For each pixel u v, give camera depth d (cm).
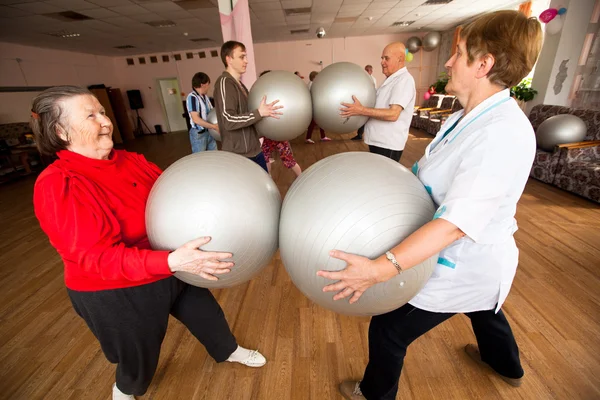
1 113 646
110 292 87
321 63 1011
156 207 77
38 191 75
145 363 104
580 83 429
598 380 124
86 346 158
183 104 998
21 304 193
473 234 61
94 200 77
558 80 430
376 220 65
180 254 72
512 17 64
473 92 74
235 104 182
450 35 888
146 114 1077
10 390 135
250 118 166
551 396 119
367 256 65
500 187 62
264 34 834
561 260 201
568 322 152
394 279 67
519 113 68
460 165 67
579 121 323
